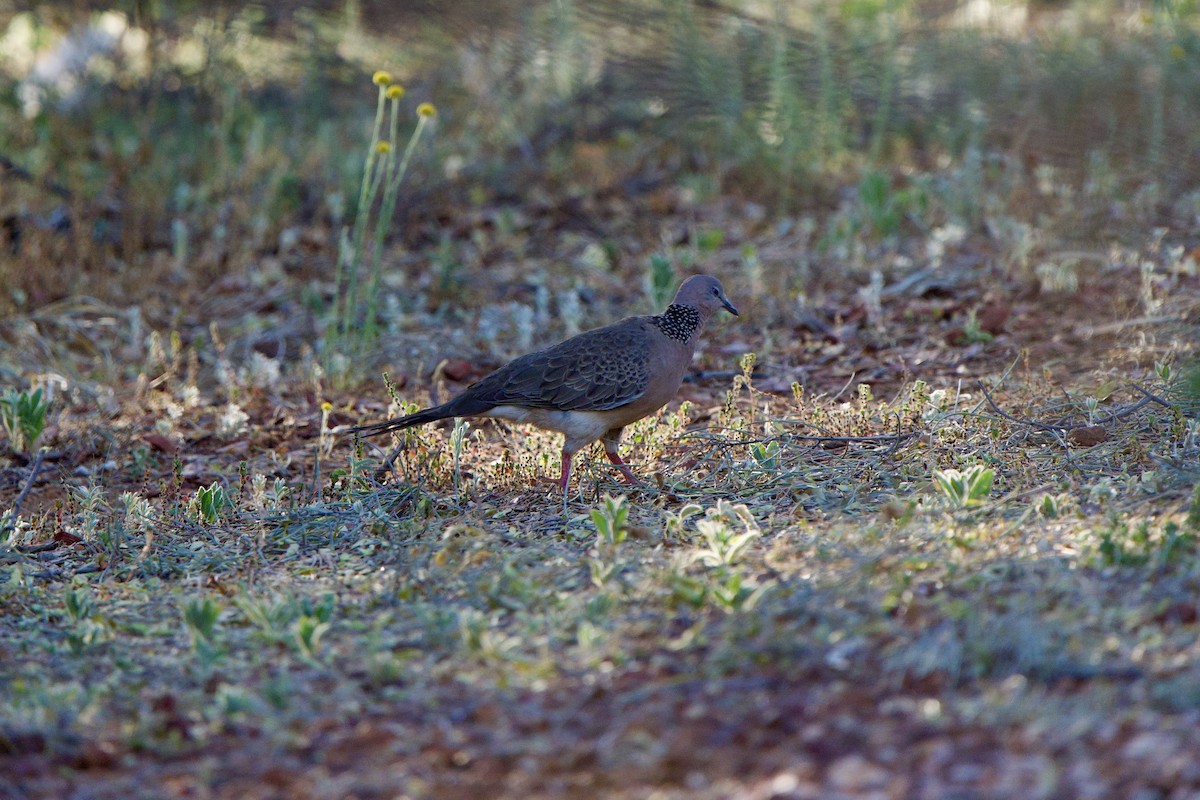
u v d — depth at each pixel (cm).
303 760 649
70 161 1975
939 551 817
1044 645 660
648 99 2062
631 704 666
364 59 2330
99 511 1081
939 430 1043
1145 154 1738
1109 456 971
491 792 600
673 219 1792
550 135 2038
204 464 1221
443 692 707
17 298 1539
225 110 2069
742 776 588
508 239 1745
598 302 1574
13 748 669
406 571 877
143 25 2258
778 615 743
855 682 660
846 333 1412
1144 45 2036
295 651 781
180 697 730
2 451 1262
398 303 1578
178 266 1666
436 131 2036
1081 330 1315
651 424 1152
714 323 1483
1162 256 1481
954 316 1418
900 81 2017
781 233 1705
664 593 799
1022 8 2402
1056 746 582
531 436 1185
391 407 1234
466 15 2162
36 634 838
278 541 991
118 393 1397
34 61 2384
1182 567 741
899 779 570
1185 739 574
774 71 1944
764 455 1027
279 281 1653
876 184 1641
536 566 883
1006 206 1650
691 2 2117
